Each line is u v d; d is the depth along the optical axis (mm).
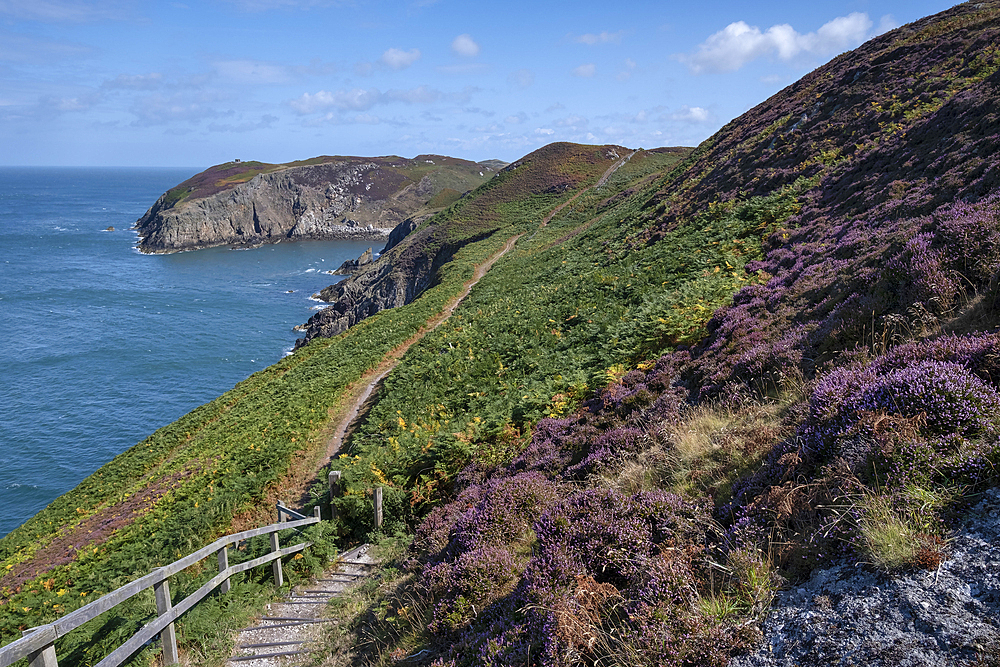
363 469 13883
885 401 4293
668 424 7824
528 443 11109
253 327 75750
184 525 14188
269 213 170250
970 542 3195
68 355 61875
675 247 24172
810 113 31484
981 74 22516
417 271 79375
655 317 14391
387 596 7773
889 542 3293
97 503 20984
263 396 28719
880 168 19000
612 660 3641
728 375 8656
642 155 104250
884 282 8086
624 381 11430
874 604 3135
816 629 3168
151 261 125938
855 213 16484
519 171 102188
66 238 153375
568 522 5219
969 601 2879
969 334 5449
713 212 27234
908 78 26938
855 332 7398
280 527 10188
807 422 5031
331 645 7078
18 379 55125
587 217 62000
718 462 5879
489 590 5527
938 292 6723
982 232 7023
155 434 28750
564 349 18859
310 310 85812
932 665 2686
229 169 196500
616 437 8250
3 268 108875
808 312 9711
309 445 20219
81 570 14211
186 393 53219
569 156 103875
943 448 3705
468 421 15141
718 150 41344
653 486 6098
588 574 4570
